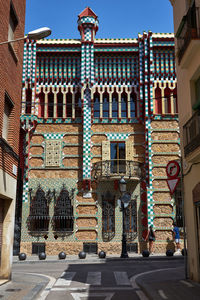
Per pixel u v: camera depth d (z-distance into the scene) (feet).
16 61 44.62
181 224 79.87
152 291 31.60
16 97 44.62
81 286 36.99
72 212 80.59
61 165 82.48
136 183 81.71
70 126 84.28
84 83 84.17
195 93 38.75
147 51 84.79
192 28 35.78
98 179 80.84
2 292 31.96
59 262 64.23
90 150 82.23
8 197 39.68
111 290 34.65
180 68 42.91
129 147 82.79
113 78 85.30
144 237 79.25
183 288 32.65
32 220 80.12
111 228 80.02
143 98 84.74
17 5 45.60
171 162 37.88
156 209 79.77
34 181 81.71
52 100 85.97
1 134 38.11
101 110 84.12
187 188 39.73
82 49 84.74
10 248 40.32
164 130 82.74
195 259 36.60
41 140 83.71
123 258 66.44
